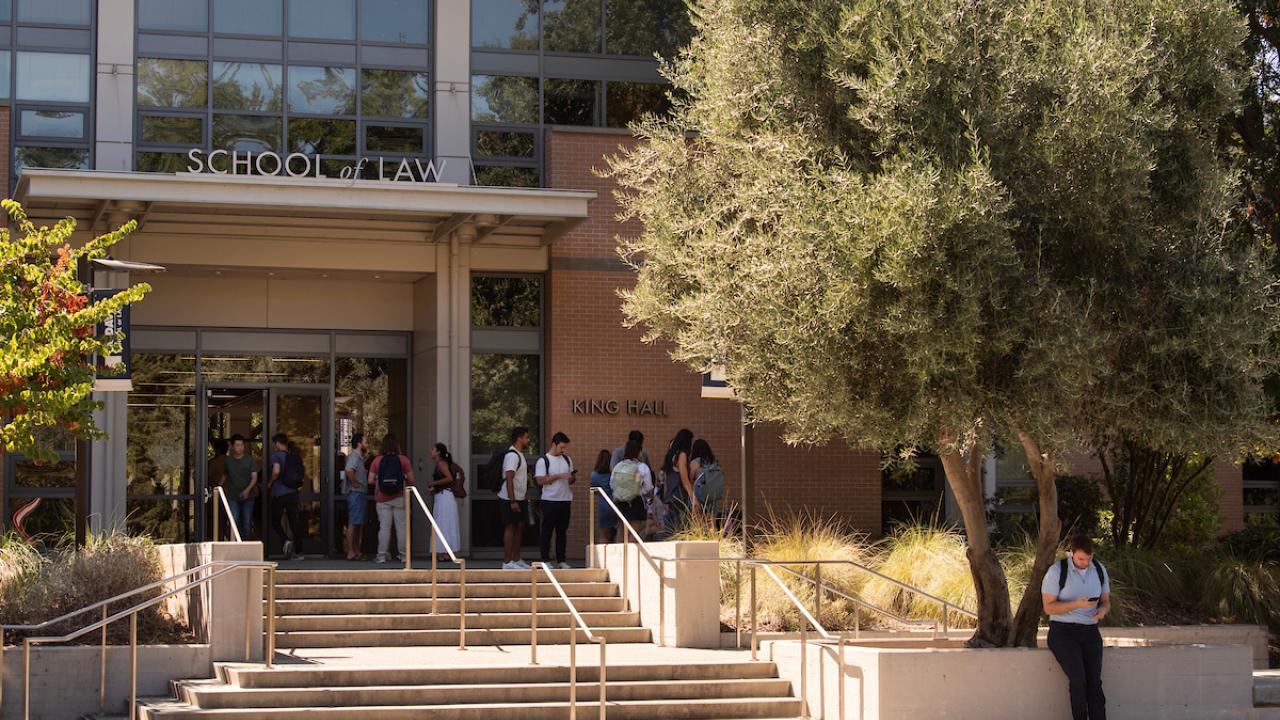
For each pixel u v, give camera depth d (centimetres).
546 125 2266
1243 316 1047
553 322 2195
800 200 1095
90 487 2002
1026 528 2208
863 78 1124
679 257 1341
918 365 1027
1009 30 1084
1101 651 1114
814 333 1066
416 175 2203
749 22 1190
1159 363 1076
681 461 1791
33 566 1370
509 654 1309
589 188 2217
